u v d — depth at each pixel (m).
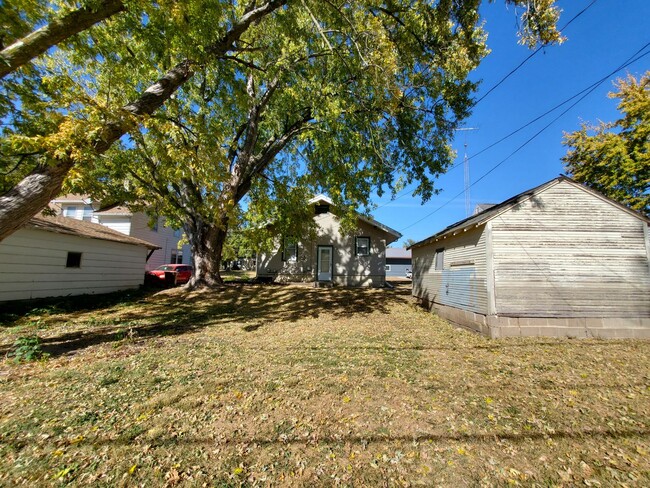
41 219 10.93
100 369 4.37
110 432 2.78
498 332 6.81
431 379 4.20
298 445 2.66
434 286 10.32
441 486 2.20
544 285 6.96
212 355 5.18
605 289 6.94
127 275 14.34
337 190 10.49
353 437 2.79
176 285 16.91
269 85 11.31
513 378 4.27
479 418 3.15
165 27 5.44
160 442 2.65
